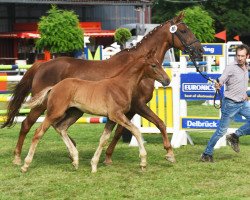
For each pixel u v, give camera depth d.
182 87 12.84
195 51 11.30
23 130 10.77
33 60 42.47
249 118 10.73
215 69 22.19
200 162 10.88
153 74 9.84
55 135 14.85
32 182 9.38
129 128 9.78
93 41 42.84
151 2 46.59
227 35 51.50
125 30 32.47
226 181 9.38
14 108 10.91
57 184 9.20
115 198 8.34
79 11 46.50
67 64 10.58
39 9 44.44
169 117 13.11
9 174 9.93
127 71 9.78
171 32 11.16
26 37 40.19
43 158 11.47
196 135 14.84
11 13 43.19
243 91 10.59
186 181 9.36
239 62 10.52
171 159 10.77
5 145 13.20
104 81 9.85
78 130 15.88
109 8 47.41
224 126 10.70
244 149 12.44
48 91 9.97
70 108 10.18
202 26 31.23
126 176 9.73
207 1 51.38
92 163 10.03
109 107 9.69
